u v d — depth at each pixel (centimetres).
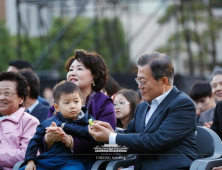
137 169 600
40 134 595
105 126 589
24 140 657
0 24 3181
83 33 2570
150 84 586
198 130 636
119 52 3047
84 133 589
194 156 582
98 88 680
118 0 2469
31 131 670
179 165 559
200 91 930
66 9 2550
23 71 814
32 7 2586
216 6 2936
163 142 559
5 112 680
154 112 591
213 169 568
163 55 601
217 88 806
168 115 578
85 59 665
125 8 2734
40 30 2553
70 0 2475
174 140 562
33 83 804
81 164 588
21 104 704
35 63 2308
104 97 662
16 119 671
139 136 570
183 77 1992
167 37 3278
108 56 3095
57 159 587
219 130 728
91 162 616
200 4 2838
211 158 587
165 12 3066
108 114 647
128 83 2023
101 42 2991
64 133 567
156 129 580
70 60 704
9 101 674
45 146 593
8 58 3189
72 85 593
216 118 736
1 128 672
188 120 571
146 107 632
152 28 3806
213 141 617
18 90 685
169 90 595
